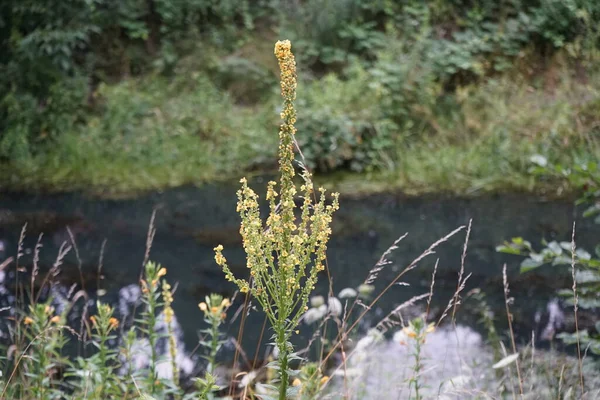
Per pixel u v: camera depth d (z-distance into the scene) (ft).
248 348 13.74
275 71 32.94
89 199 24.17
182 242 20.08
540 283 16.98
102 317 9.32
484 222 21.86
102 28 33.88
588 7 33.14
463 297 16.28
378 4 35.19
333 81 30.63
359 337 14.06
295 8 35.73
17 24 30.48
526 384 11.39
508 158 27.12
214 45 34.50
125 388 9.06
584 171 10.42
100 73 32.81
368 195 24.94
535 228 21.12
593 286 10.46
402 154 28.35
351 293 12.05
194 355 13.28
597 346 9.66
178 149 28.81
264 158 28.25
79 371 9.07
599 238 19.92
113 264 18.22
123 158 28.17
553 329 14.47
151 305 9.45
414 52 31.63
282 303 5.80
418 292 16.58
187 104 30.91
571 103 29.22
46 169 27.35
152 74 33.01
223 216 22.54
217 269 18.03
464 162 27.27
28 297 15.94
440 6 35.53
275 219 5.73
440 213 22.93
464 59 32.12
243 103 32.55
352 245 19.89
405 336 11.85
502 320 15.01
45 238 20.18
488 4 34.83
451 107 30.81
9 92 29.37
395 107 30.01
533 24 32.99
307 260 5.84
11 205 23.22
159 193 25.12
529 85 31.94
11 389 9.41
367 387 11.57
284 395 5.93
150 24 35.29
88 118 30.17
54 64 30.07
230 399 8.88
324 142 27.53
